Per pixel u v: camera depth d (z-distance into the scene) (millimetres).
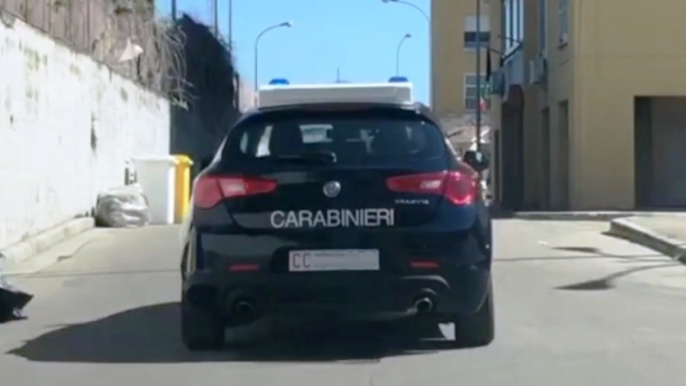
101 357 8930
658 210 27281
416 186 8219
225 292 8258
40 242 17016
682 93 27391
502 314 10805
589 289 12656
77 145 20781
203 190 8359
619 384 7766
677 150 28516
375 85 12227
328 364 8531
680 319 10523
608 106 27422
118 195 22094
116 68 24906
